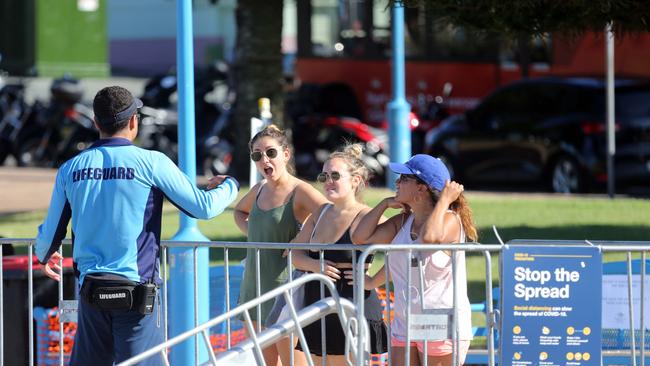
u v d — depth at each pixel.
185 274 22.39
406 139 50.25
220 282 24.88
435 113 66.12
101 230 18.06
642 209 45.31
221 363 16.80
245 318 17.38
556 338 18.22
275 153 21.56
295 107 63.53
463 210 19.75
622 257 30.83
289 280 20.03
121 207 18.05
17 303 23.50
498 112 58.19
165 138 63.38
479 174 58.97
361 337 17.80
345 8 68.94
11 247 25.56
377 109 68.62
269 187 22.11
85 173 18.17
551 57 68.75
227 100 63.12
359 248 19.75
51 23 102.12
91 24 105.06
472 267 33.75
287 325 17.39
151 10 144.62
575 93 55.12
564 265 18.22
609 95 51.62
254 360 17.52
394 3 26.14
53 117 63.84
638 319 21.22
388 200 19.97
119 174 18.09
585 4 24.28
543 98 56.44
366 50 68.69
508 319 18.22
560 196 52.28
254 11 54.38
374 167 58.66
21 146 65.88
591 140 53.56
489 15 25.36
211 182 19.31
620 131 53.19
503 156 57.66
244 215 23.28
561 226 40.56
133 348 18.12
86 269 18.17
